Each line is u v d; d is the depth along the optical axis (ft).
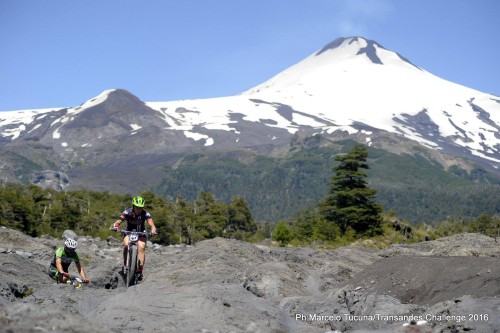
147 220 44.83
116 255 76.59
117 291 42.24
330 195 187.62
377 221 170.30
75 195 287.48
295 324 34.09
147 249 86.94
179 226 258.57
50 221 239.09
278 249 80.53
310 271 56.03
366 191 176.35
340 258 72.13
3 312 24.35
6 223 213.05
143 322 29.71
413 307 34.73
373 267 47.91
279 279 48.67
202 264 60.08
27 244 71.46
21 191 258.57
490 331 27.27
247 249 69.10
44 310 24.77
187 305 32.30
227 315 31.53
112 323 29.63
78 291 40.22
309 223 192.65
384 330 31.65
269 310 35.27
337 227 172.86
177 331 27.86
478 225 199.41
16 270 49.34
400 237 163.73
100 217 262.06
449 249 73.26
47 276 52.13
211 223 271.69
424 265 43.01
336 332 31.91
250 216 304.50
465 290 37.52
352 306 38.22
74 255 46.68
